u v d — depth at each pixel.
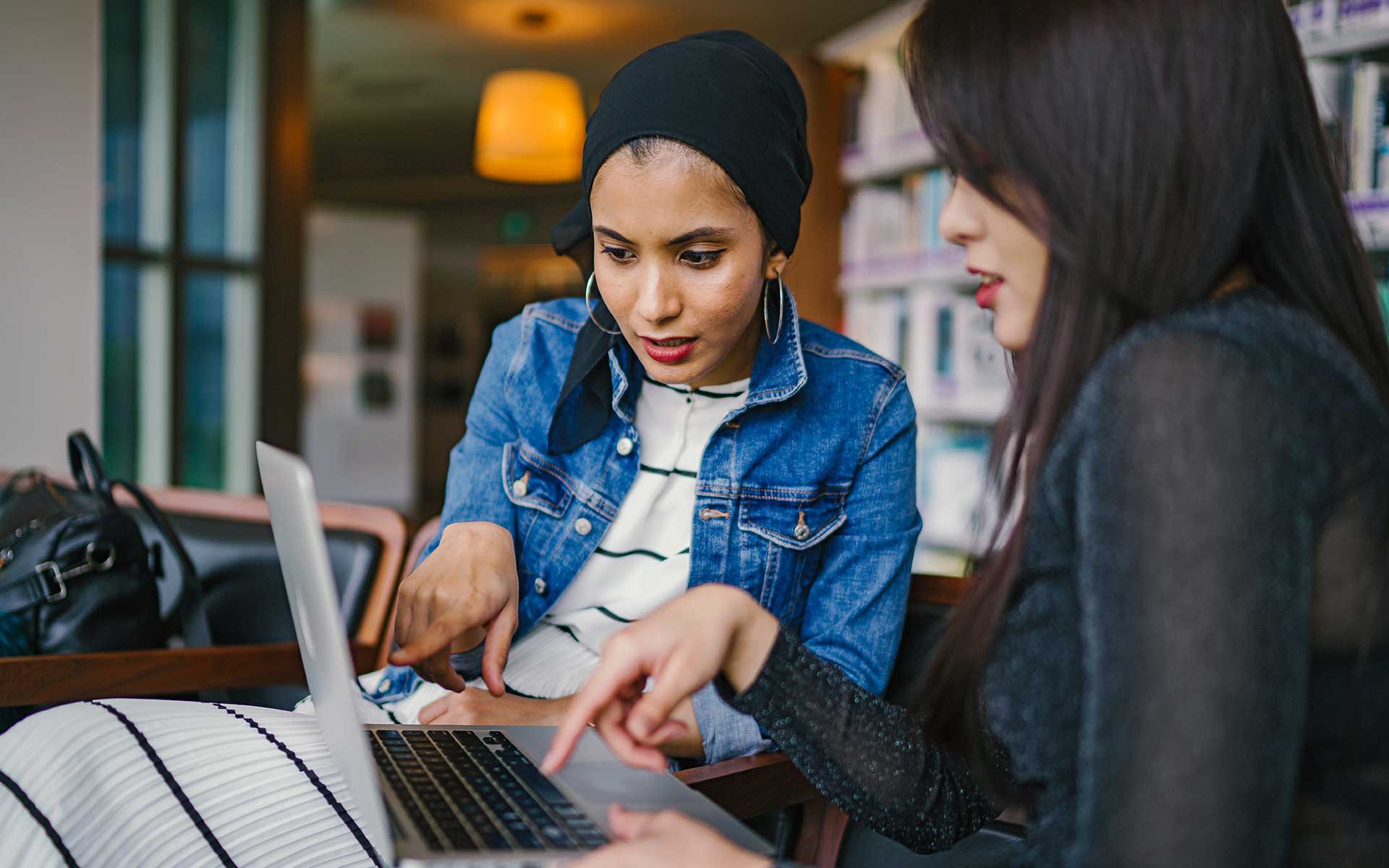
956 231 0.77
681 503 1.30
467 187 11.04
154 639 1.72
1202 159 0.66
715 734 1.13
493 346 1.44
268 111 4.59
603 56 6.39
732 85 1.08
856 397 1.30
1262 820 0.57
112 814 0.91
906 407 1.31
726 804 1.03
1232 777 0.57
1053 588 0.70
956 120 0.73
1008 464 0.78
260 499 1.96
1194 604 0.58
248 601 1.85
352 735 0.73
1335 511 0.61
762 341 1.28
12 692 1.41
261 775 0.98
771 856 0.77
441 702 1.23
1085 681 0.65
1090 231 0.68
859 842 1.21
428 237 12.47
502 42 6.15
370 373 10.45
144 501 1.76
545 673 1.28
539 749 0.99
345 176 10.25
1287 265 0.70
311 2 5.49
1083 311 0.70
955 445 3.67
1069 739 0.69
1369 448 0.62
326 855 0.94
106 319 4.07
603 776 0.92
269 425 4.68
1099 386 0.65
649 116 1.05
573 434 1.31
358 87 7.09
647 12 5.57
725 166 1.05
